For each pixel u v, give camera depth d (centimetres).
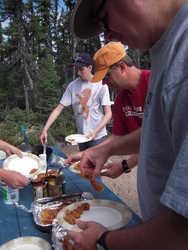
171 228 47
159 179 64
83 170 135
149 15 60
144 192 77
